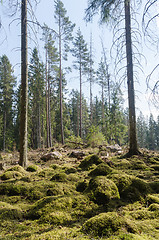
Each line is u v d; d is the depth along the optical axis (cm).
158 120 4000
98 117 3275
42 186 370
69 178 428
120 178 360
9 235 205
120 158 712
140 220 232
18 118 2491
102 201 290
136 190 329
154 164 586
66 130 2811
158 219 229
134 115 755
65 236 193
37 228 224
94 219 213
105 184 323
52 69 1900
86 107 3931
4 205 289
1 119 2541
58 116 3081
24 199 329
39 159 834
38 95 2236
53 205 276
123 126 1495
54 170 524
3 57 2258
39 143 2225
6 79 2222
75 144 1355
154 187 360
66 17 1606
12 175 464
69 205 283
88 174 453
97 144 1228
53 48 1716
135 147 735
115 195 307
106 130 1500
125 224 204
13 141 2684
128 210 269
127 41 735
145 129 4178
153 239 179
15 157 1073
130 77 759
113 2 550
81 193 338
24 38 669
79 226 224
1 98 2378
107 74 1808
